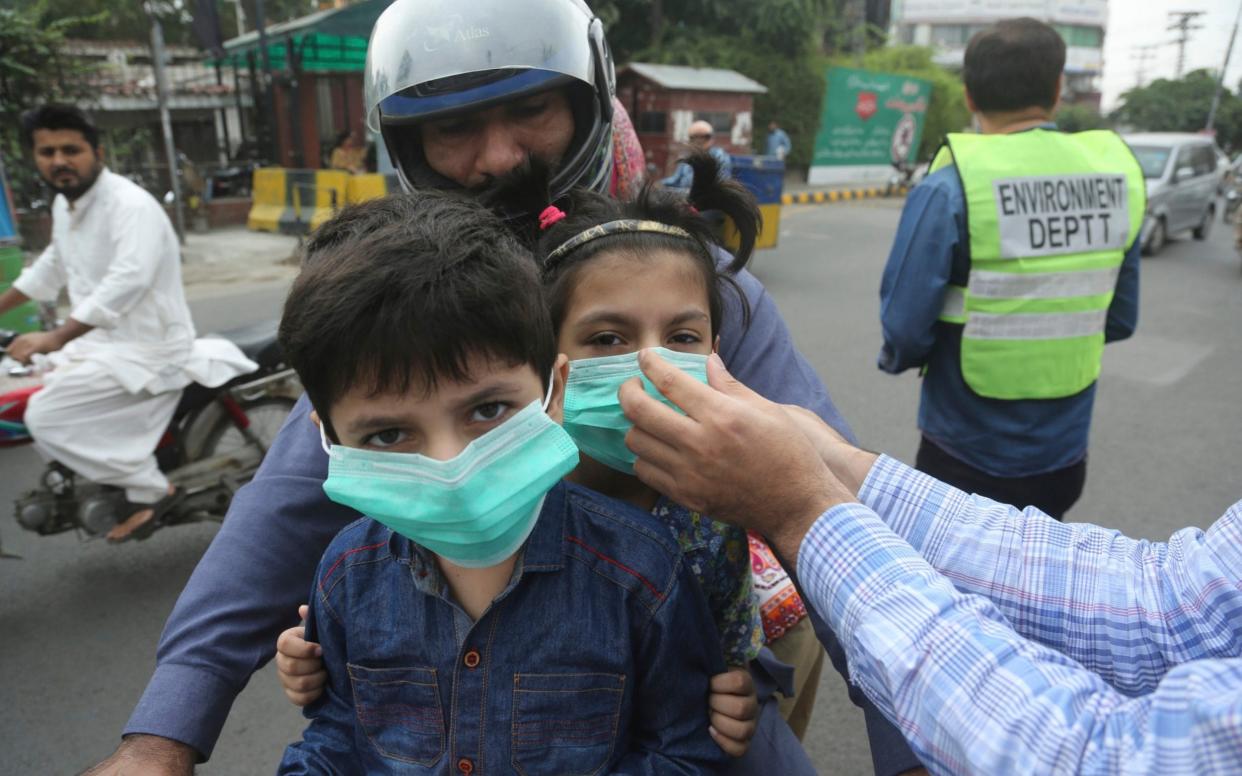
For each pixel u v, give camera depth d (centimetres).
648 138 1728
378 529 107
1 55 987
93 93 1116
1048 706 72
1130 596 99
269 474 124
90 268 313
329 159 1512
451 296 81
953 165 224
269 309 752
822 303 805
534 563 100
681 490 93
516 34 133
